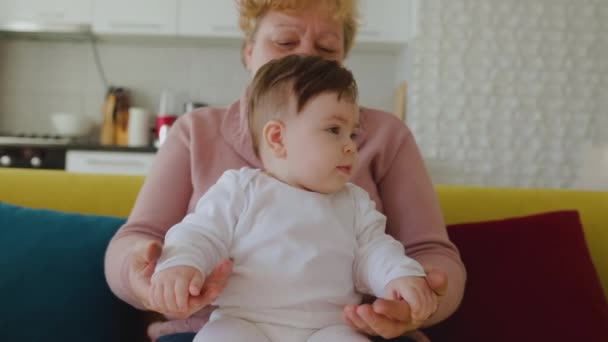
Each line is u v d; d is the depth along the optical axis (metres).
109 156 2.98
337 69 0.88
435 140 3.12
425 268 0.80
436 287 0.72
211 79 3.57
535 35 3.11
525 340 1.11
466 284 1.18
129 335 1.17
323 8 1.14
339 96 0.83
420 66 3.11
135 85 3.56
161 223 0.99
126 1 3.26
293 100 0.84
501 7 3.09
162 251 0.70
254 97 0.91
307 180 0.82
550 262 1.19
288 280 0.77
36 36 3.48
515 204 1.41
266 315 0.77
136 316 1.21
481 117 3.12
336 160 0.82
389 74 3.54
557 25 3.11
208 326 0.75
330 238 0.80
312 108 0.83
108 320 1.10
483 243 1.22
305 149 0.82
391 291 0.72
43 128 3.56
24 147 2.98
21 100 3.55
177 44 3.56
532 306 1.14
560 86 3.12
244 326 0.74
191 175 1.05
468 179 3.13
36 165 2.97
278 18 1.14
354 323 0.68
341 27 1.19
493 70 3.11
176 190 1.04
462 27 3.09
